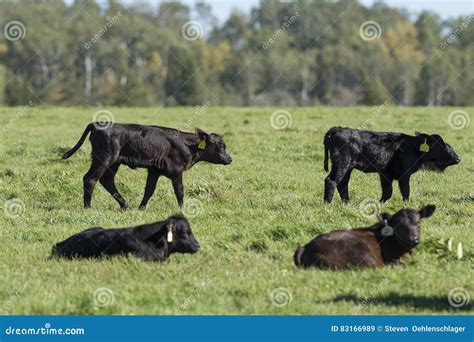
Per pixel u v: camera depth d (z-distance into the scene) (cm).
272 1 9175
